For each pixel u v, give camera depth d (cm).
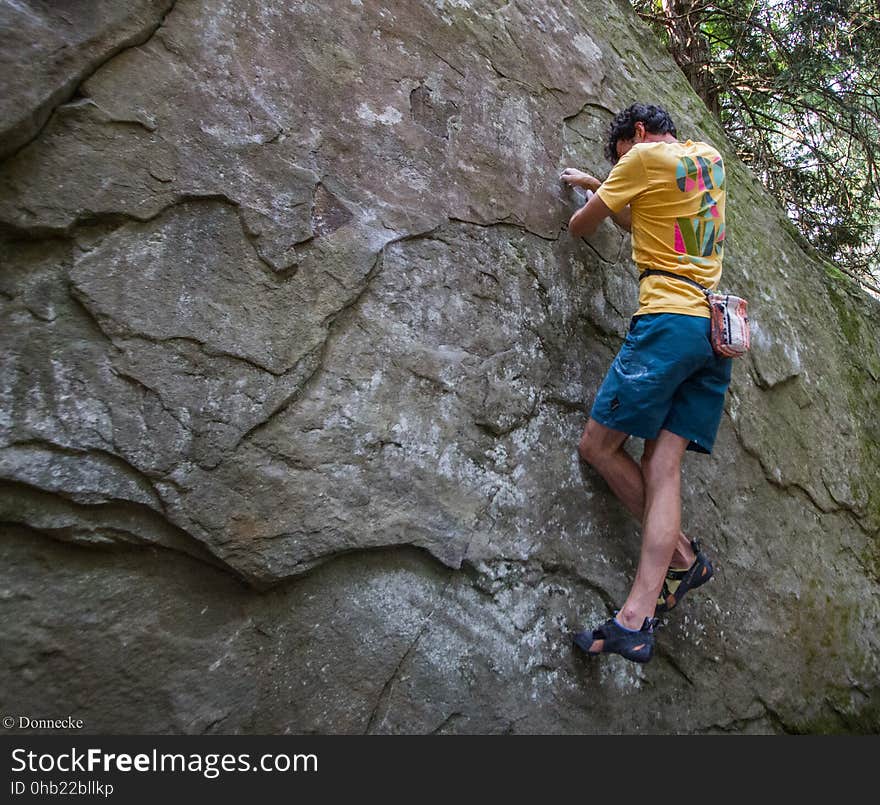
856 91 568
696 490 257
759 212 362
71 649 141
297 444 170
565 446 224
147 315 157
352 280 187
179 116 169
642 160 211
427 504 187
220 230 169
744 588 261
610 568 221
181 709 149
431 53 226
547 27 279
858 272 612
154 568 153
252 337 168
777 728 255
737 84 603
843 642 295
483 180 226
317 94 194
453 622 187
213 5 181
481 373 208
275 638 162
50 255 151
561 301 237
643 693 220
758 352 305
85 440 147
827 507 312
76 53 156
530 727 191
